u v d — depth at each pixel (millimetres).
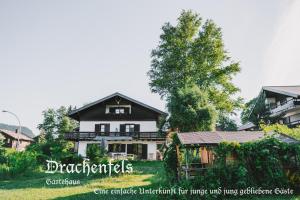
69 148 46812
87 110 38188
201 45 35344
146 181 17375
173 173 14438
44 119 63750
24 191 14703
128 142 35688
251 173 12242
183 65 34875
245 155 12562
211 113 28562
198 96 29531
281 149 12781
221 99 34625
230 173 11992
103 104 38156
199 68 34781
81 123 37719
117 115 37719
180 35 36406
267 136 13289
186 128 28516
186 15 37031
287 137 14375
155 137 35250
